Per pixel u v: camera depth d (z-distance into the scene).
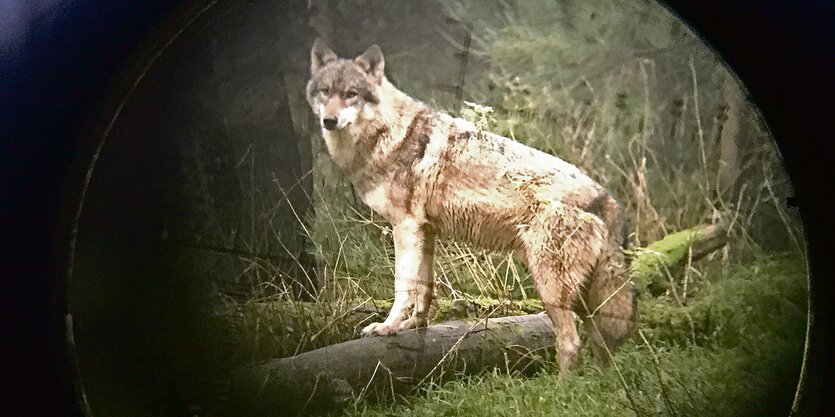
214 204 12.60
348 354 12.46
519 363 12.51
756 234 12.61
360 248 12.72
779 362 12.39
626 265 12.55
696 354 12.46
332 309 12.63
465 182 12.52
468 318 12.59
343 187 12.74
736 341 12.49
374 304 12.66
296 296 12.68
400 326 12.50
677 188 12.73
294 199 12.70
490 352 12.50
